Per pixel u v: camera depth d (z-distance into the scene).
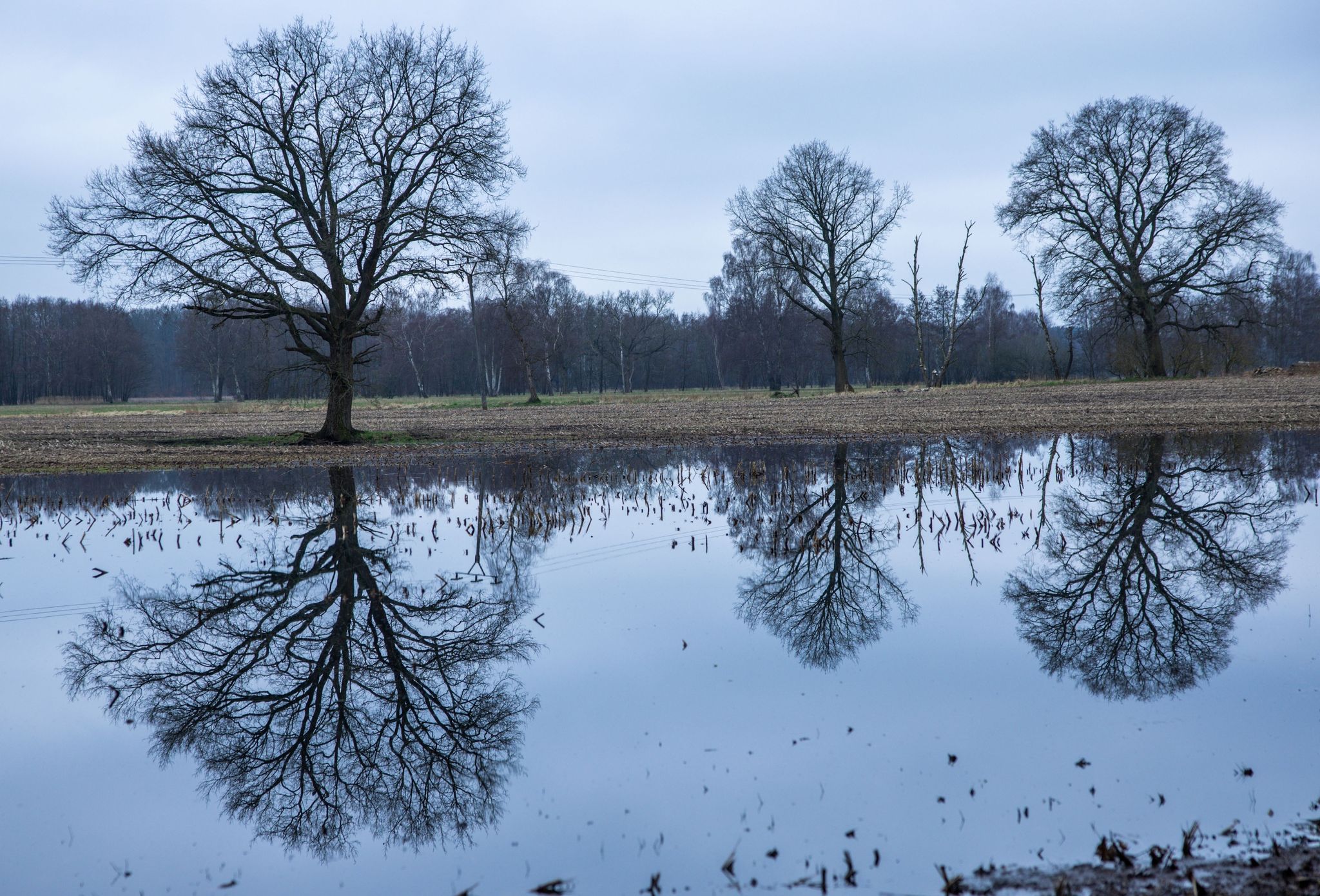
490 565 10.81
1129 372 52.62
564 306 86.31
